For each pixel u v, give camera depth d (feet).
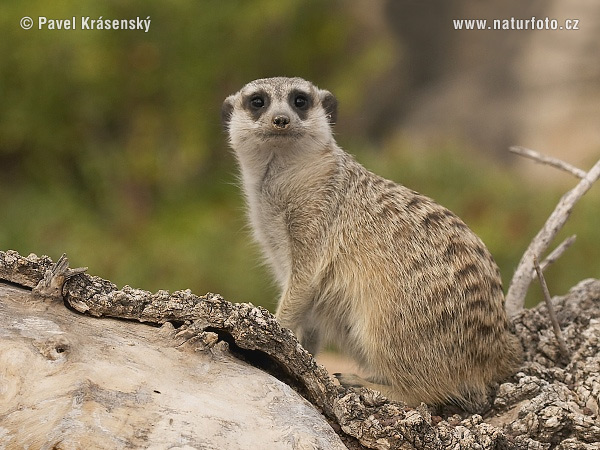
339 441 19.06
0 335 18.61
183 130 70.23
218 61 70.44
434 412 25.72
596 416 22.84
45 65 68.54
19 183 71.61
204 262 58.29
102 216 68.28
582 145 84.43
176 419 17.93
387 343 26.00
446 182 66.03
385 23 90.89
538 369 25.45
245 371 19.75
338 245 28.19
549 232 30.14
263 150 30.86
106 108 70.38
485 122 88.99
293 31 73.72
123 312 20.02
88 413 17.61
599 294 30.42
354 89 76.64
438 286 25.54
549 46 92.02
